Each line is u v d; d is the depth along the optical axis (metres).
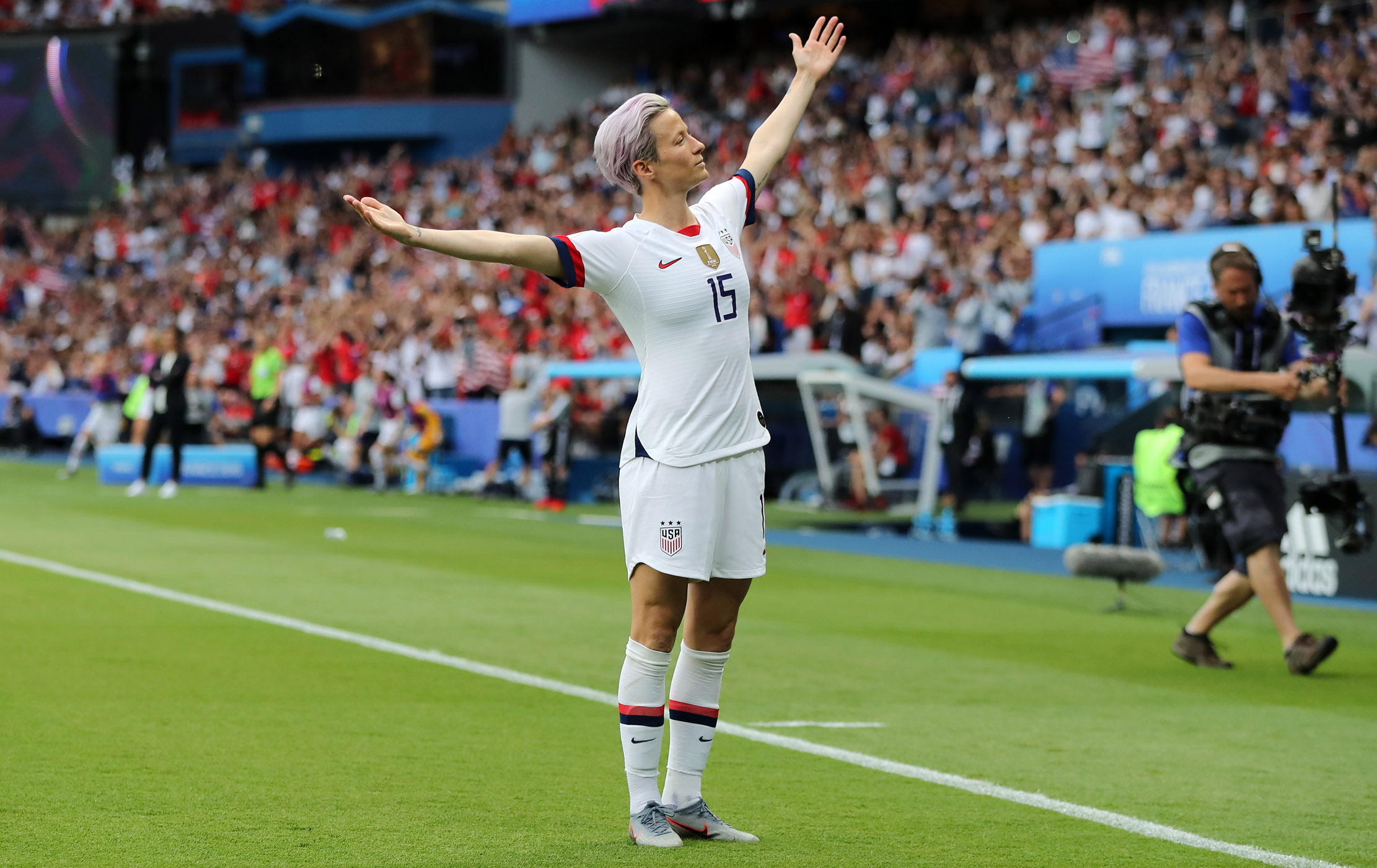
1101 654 33.84
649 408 16.81
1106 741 23.81
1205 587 50.91
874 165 112.69
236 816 17.78
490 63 161.88
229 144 173.88
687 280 16.62
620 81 155.62
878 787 20.19
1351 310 71.62
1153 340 80.62
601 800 19.02
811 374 74.31
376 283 130.00
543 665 30.03
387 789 19.34
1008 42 119.44
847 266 92.75
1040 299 85.50
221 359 113.38
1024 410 75.12
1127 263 81.31
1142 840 17.62
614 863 15.98
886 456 78.56
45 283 160.88
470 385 99.56
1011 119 108.50
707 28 149.50
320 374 105.31
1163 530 62.78
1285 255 74.81
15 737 21.97
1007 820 18.48
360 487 93.81
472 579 45.34
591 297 101.50
